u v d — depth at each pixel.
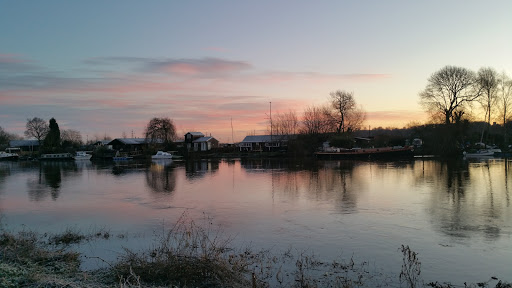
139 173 54.38
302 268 13.30
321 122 91.38
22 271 11.77
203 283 11.48
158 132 106.06
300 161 73.56
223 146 120.12
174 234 18.30
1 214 24.31
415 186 33.47
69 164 80.19
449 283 11.90
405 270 13.01
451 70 70.19
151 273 11.97
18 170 63.47
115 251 15.61
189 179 44.66
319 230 18.86
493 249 15.28
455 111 71.12
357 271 13.01
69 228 20.03
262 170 54.84
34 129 129.75
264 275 12.60
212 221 21.39
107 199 30.22
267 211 23.94
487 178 38.09
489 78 74.56
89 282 11.23
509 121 81.44
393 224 19.75
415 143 94.69
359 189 32.38
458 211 22.53
